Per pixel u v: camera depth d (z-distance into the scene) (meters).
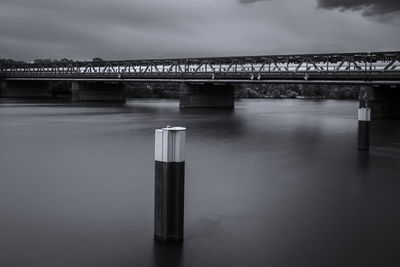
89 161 31.84
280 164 31.59
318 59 83.25
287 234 17.11
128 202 20.94
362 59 79.81
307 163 32.09
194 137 47.69
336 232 17.34
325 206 20.83
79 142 42.09
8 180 25.44
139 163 31.09
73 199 21.42
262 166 30.77
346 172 28.83
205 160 33.09
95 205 20.41
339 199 22.12
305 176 27.50
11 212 19.30
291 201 21.66
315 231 17.42
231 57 96.50
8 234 16.69
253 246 15.90
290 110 106.19
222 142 43.53
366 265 14.48
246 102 165.25
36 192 22.70
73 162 31.44
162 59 110.81
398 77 69.62
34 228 17.34
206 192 23.20
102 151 36.56
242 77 91.38
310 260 14.80
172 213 15.98
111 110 91.75
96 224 17.83
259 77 87.94
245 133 51.84
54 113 80.31
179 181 15.72
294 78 83.38
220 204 20.98
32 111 85.19
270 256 15.06
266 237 16.75
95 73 121.69
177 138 15.55
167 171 15.56
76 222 18.06
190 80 99.56
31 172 27.78
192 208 20.28
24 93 155.00
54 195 22.14
